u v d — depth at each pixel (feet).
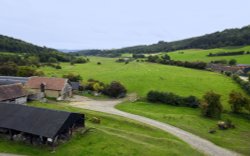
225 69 495.41
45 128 148.87
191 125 222.89
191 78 399.44
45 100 259.39
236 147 182.19
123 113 244.22
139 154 144.97
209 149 174.81
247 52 638.94
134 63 571.69
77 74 413.80
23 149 143.74
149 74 422.41
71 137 157.07
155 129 202.80
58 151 142.00
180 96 295.89
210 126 226.99
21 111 165.17
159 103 298.35
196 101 286.87
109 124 203.21
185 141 185.06
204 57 647.15
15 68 393.50
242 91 337.31
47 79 294.66
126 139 163.43
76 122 165.99
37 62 534.78
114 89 316.19
